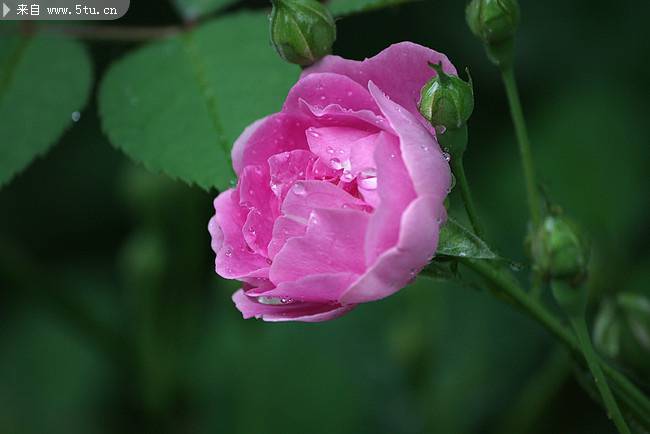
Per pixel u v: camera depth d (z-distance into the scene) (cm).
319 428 62
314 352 63
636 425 49
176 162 49
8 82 51
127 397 67
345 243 45
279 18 48
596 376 47
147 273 62
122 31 52
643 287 64
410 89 47
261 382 63
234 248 47
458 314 66
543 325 49
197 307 64
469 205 47
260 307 47
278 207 47
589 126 67
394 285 45
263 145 48
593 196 66
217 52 51
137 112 50
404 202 45
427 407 62
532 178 49
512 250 66
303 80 47
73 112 51
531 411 60
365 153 46
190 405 63
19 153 51
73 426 67
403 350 61
